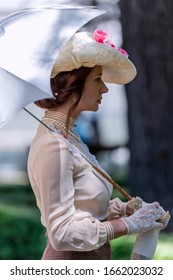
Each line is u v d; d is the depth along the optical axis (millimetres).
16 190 15188
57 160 3588
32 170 3688
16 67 3496
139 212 3746
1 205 12141
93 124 18531
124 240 7508
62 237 3559
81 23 3633
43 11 3701
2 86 3486
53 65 3492
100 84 3799
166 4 9414
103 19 12102
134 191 10047
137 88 9773
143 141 9867
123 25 9750
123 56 3773
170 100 9688
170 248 7227
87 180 3674
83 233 3572
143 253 3836
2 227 8898
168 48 9523
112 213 3965
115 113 26594
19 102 3426
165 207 9789
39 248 8742
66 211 3574
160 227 3781
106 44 3707
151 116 9773
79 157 3666
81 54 3652
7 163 25016
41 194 3604
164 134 9758
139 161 9945
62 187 3580
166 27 9469
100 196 3693
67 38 3559
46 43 3549
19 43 3574
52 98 3689
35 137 3742
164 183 9812
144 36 9555
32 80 3438
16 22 3668
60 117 3746
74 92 3732
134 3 9523
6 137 31375
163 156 9805
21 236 8773
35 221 9117
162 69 9602
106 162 18766
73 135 3781
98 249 3807
